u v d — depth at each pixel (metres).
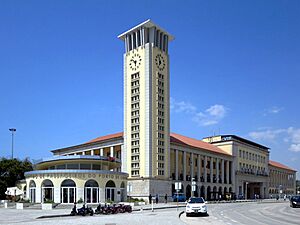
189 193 92.31
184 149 91.19
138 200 65.94
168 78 84.25
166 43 85.31
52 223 25.12
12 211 43.22
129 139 80.75
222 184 106.00
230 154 112.31
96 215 35.69
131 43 84.75
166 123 82.06
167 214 34.62
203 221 27.22
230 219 29.30
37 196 56.78
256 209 45.91
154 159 77.75
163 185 78.38
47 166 67.00
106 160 63.75
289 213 37.41
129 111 81.94
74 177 55.47
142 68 80.81
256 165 127.12
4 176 80.62
